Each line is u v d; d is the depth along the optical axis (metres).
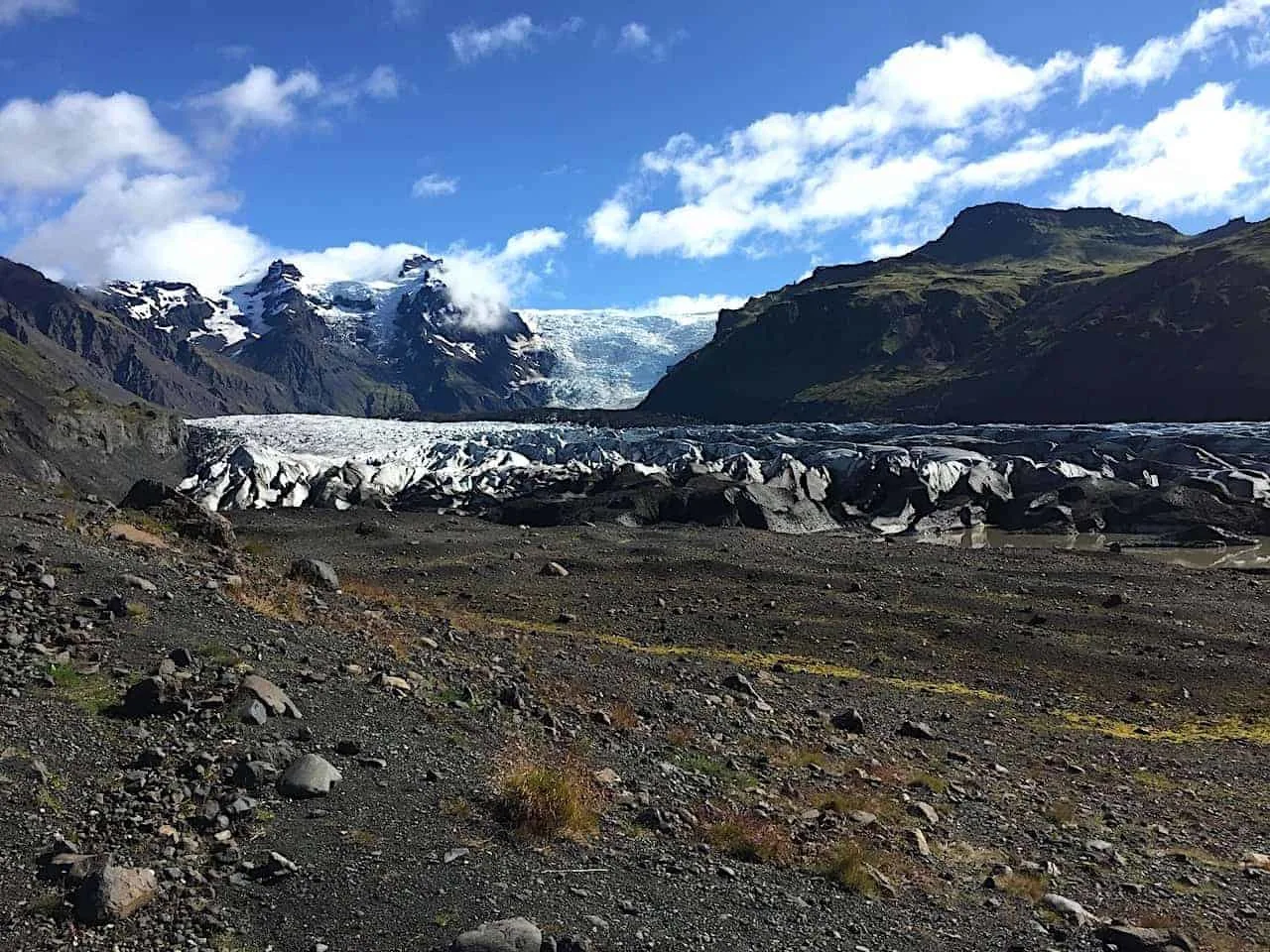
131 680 9.69
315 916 6.22
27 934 5.57
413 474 76.50
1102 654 23.70
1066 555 38.53
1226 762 16.47
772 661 22.52
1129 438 76.19
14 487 20.47
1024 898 9.01
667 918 6.93
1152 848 11.62
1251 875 10.88
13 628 10.49
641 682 16.48
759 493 59.16
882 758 14.48
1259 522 53.66
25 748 7.83
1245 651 24.16
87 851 6.56
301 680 10.77
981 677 22.22
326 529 43.22
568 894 7.00
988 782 13.94
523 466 79.12
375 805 7.98
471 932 6.00
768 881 8.12
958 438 87.25
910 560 36.56
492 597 29.55
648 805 9.46
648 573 33.50
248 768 8.04
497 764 9.52
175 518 20.30
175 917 5.99
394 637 15.02
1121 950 7.91
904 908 8.16
